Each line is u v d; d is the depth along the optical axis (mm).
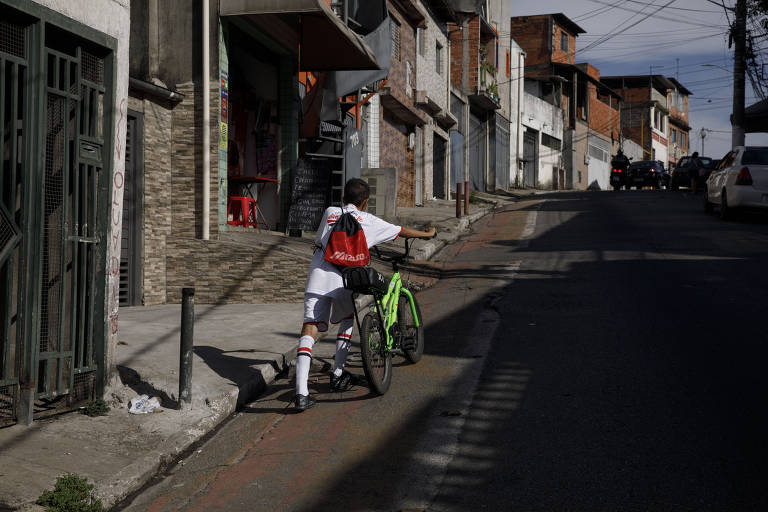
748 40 23438
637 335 6941
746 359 6016
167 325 7793
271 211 12609
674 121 77000
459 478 3982
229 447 4734
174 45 9961
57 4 4664
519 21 47000
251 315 8594
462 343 7012
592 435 4516
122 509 3879
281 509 3752
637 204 22781
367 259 5535
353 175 14352
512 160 39281
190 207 9914
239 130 11828
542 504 3631
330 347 7254
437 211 21156
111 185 5246
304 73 13742
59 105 4867
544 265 11594
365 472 4141
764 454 4145
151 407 5133
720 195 17781
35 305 4609
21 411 4586
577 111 51938
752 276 9969
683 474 3920
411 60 22250
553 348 6621
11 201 4480
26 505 3580
